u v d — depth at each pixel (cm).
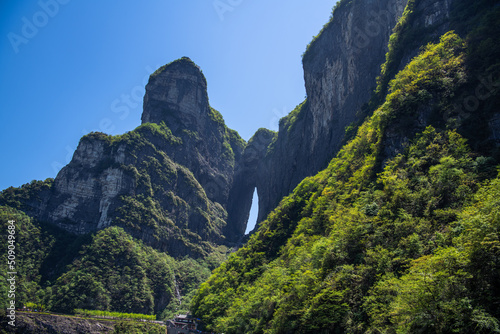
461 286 2955
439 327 2923
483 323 2695
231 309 7738
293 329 4844
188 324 9069
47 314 10700
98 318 11462
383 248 4462
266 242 10081
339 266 4747
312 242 6750
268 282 7050
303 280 5250
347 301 4241
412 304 3141
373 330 3603
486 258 2973
